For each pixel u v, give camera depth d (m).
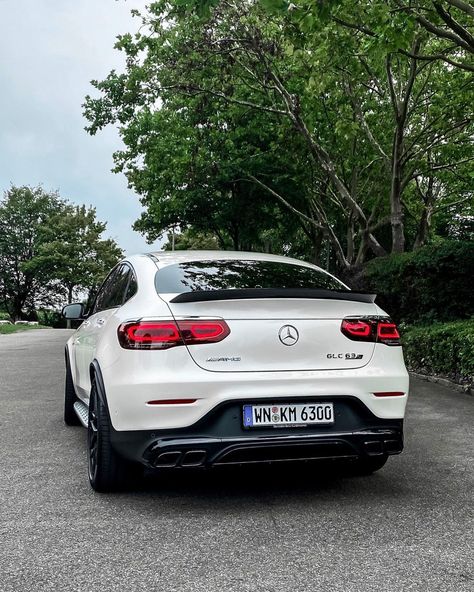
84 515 3.99
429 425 7.06
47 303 68.38
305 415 4.07
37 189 68.88
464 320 13.12
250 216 25.75
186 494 4.44
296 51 13.34
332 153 21.58
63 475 4.95
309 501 4.28
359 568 3.17
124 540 3.56
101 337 4.64
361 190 23.75
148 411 3.89
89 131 22.33
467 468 5.17
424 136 19.48
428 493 4.47
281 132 20.80
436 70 18.06
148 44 18.30
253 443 3.92
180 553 3.37
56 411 7.98
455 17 13.34
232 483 4.71
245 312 4.09
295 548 3.43
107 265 64.56
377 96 20.53
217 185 24.19
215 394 3.92
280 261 5.21
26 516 3.98
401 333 14.46
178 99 21.20
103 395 4.28
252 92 21.41
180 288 4.39
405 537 3.60
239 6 16.47
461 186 24.34
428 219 24.50
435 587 2.95
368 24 10.29
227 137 22.70
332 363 4.20
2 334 31.58
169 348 3.96
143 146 23.27
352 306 4.39
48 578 3.07
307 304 4.24
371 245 20.83
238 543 3.51
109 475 4.35
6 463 5.33
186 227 28.78
